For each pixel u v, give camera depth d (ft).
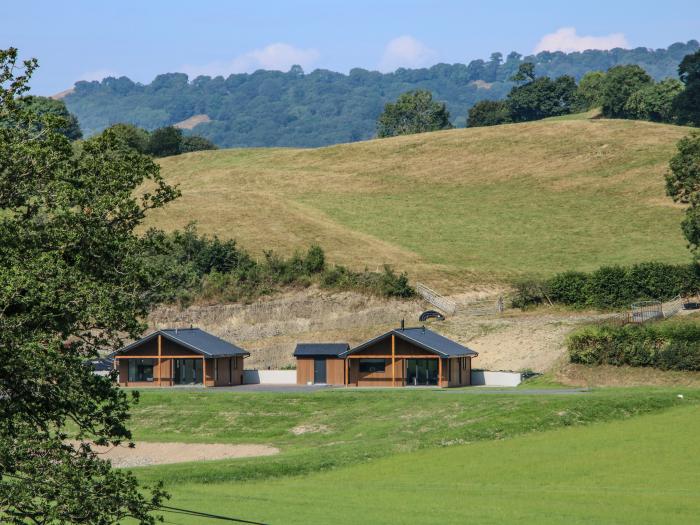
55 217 163.63
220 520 220.84
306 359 528.63
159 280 179.01
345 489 262.47
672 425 345.31
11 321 148.05
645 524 219.61
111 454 349.20
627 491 254.88
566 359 500.33
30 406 156.97
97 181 172.14
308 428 390.83
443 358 490.90
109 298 162.20
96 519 143.33
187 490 261.24
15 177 163.73
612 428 345.92
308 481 278.87
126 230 175.52
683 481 266.16
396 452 322.75
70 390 155.22
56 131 168.35
